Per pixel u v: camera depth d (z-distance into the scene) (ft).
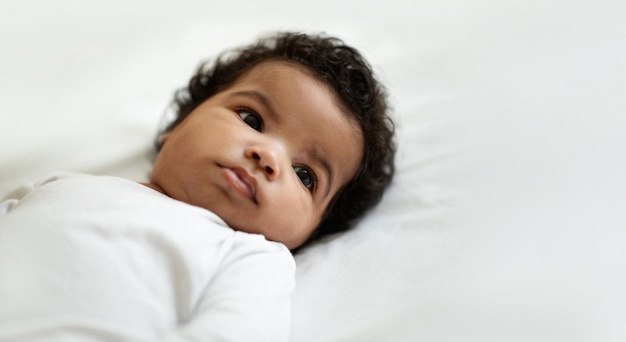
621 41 4.14
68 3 4.30
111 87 4.02
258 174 2.56
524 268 2.51
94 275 1.97
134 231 2.12
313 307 2.41
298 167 2.82
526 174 3.12
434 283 2.49
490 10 4.86
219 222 2.48
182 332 1.88
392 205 3.21
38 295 1.89
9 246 2.01
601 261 2.47
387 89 4.05
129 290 1.99
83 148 3.56
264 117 2.81
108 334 1.86
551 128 3.45
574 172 3.04
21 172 3.40
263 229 2.63
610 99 3.58
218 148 2.58
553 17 4.58
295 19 5.17
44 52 4.07
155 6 4.63
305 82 2.91
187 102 3.67
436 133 3.71
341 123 2.92
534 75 4.07
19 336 1.79
